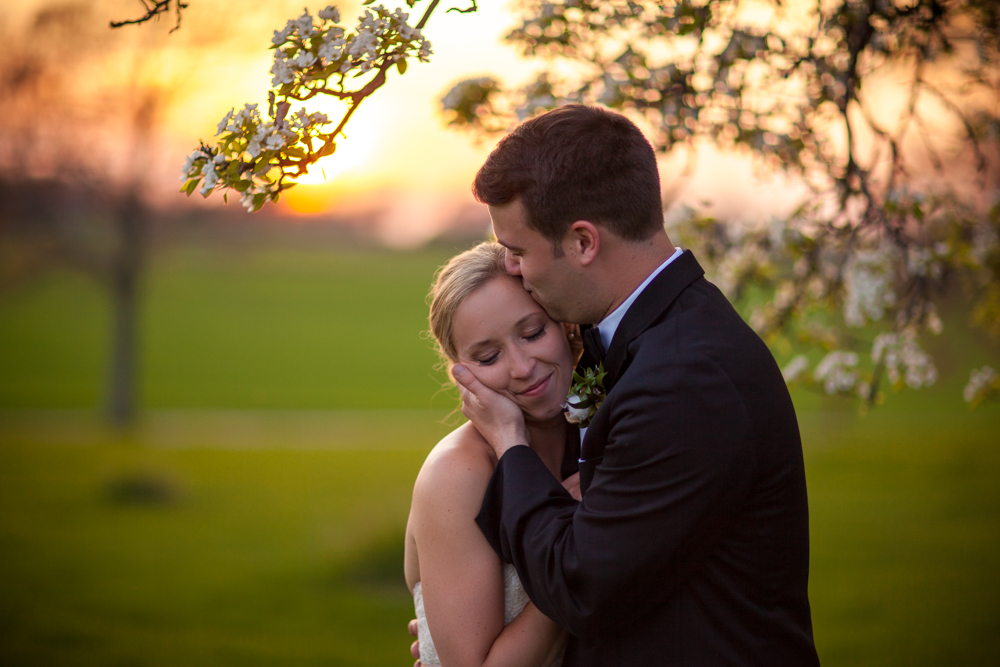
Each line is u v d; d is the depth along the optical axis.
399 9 1.57
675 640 1.40
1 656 7.97
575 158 1.46
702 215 3.55
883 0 2.78
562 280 1.53
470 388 1.67
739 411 1.36
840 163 3.17
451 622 1.60
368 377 29.50
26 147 15.25
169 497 14.08
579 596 1.37
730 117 2.98
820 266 3.44
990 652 7.46
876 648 7.63
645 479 1.33
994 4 2.93
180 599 9.48
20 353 31.52
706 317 1.45
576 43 2.89
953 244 3.15
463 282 1.68
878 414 21.52
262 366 30.97
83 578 10.34
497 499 1.57
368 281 53.00
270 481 15.44
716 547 1.39
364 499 14.09
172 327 37.44
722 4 2.73
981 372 3.39
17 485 14.93
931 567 10.02
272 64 1.53
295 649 7.96
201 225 19.53
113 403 21.58
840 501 13.31
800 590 1.47
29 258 19.27
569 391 1.63
